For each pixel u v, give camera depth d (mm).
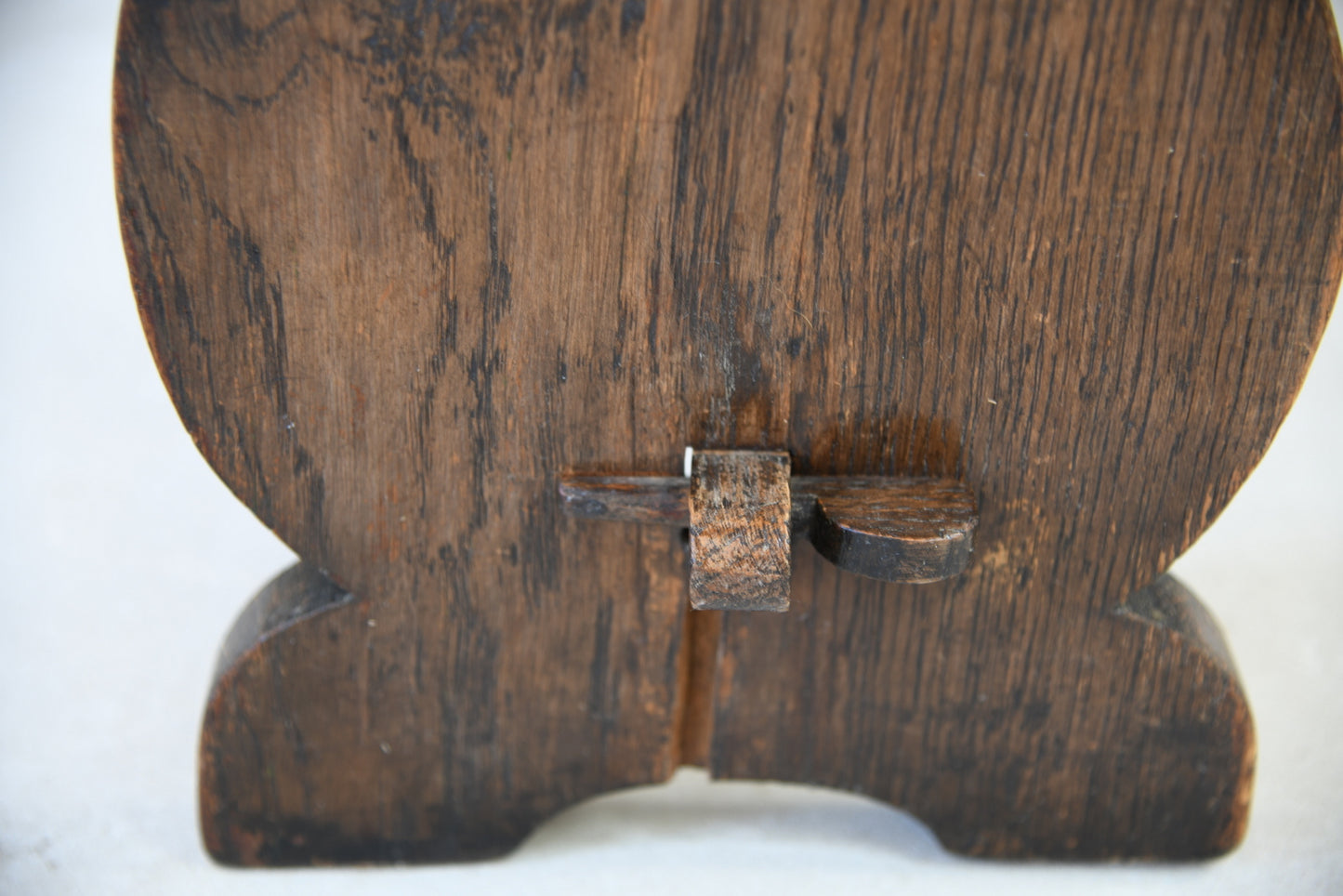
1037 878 403
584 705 381
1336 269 307
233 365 326
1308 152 297
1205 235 307
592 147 304
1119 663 367
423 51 294
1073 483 340
